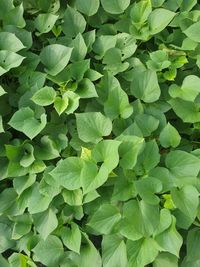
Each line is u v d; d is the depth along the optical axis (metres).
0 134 0.49
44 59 0.50
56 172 0.42
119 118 0.47
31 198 0.46
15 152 0.47
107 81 0.49
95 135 0.45
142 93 0.48
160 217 0.42
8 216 0.48
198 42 0.50
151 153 0.44
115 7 0.55
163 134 0.45
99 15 0.57
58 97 0.46
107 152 0.42
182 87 0.48
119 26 0.55
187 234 0.45
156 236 0.42
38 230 0.45
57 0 0.57
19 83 0.51
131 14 0.54
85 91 0.48
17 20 0.53
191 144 0.50
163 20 0.52
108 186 0.46
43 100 0.46
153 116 0.48
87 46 0.53
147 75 0.48
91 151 0.43
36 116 0.47
